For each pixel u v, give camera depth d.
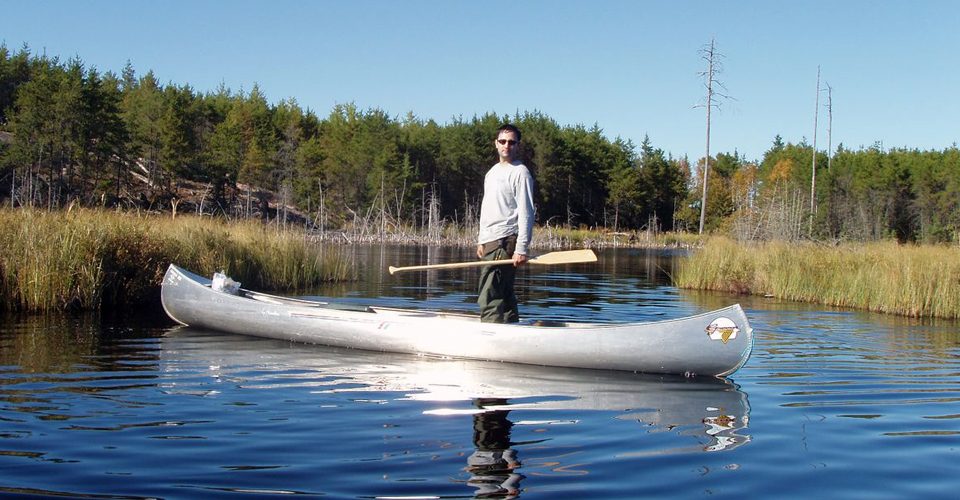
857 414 5.15
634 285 16.98
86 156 39.75
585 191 68.06
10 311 9.02
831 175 53.84
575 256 6.47
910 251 14.78
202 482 3.57
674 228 71.12
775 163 78.94
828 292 14.02
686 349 6.18
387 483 3.61
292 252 14.23
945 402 5.55
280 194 52.34
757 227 21.11
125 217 11.50
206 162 46.97
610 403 5.33
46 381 5.58
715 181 69.19
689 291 15.98
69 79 39.91
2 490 3.41
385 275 17.84
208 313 8.16
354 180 57.09
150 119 53.94
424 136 67.25
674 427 4.74
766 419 4.99
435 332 6.89
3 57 55.72
